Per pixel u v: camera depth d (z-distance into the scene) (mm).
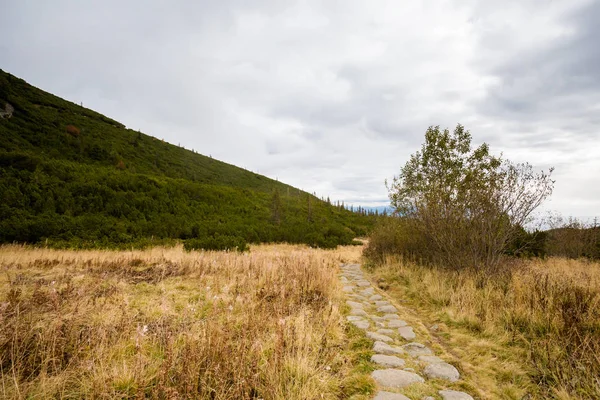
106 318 4055
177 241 18594
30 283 6309
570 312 4051
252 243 22688
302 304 5012
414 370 3273
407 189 11016
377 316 5406
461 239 7398
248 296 5094
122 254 12078
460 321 4832
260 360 3141
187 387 2484
